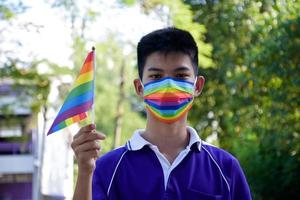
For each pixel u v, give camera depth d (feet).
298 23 28.14
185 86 10.14
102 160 10.48
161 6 30.25
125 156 10.41
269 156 37.42
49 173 60.80
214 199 10.19
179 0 29.27
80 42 32.91
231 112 38.63
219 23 34.47
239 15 33.35
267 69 29.48
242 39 35.09
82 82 9.78
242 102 32.50
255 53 30.89
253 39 33.27
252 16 32.71
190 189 10.14
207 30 35.17
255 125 34.19
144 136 10.62
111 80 89.04
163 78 10.17
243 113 34.83
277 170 37.27
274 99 30.09
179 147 10.52
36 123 42.65
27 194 66.85
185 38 10.38
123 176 10.27
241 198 10.51
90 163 9.37
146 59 10.36
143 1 30.35
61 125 9.70
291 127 31.09
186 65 10.25
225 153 10.68
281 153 36.70
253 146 38.09
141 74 10.52
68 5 31.35
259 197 36.58
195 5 34.12
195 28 29.40
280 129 31.40
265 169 37.42
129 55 43.98
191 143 10.44
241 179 10.56
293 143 31.65
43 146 47.93
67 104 9.75
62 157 60.03
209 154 10.52
